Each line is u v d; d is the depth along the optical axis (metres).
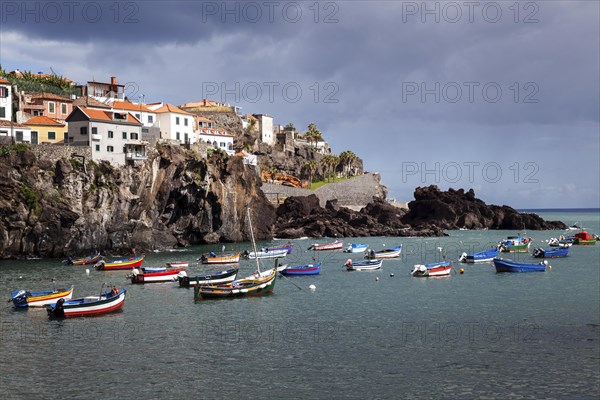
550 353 58.31
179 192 152.75
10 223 119.94
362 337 63.41
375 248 163.00
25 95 156.50
